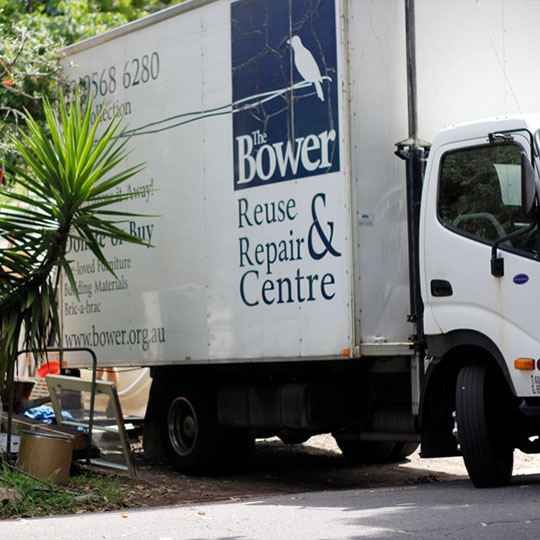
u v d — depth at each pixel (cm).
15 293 1120
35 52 1603
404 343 1056
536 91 1162
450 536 684
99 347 1393
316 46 1097
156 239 1307
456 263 964
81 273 1425
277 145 1145
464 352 988
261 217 1162
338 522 776
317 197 1092
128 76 1366
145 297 1320
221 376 1310
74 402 1279
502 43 1148
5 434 1183
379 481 1273
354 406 1170
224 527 780
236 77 1202
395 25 1104
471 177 965
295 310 1114
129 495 1090
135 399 1720
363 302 1060
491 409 939
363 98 1077
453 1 1118
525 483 988
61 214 1128
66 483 1092
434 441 993
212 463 1297
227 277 1203
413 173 1059
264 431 1255
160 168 1305
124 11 2858
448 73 1109
